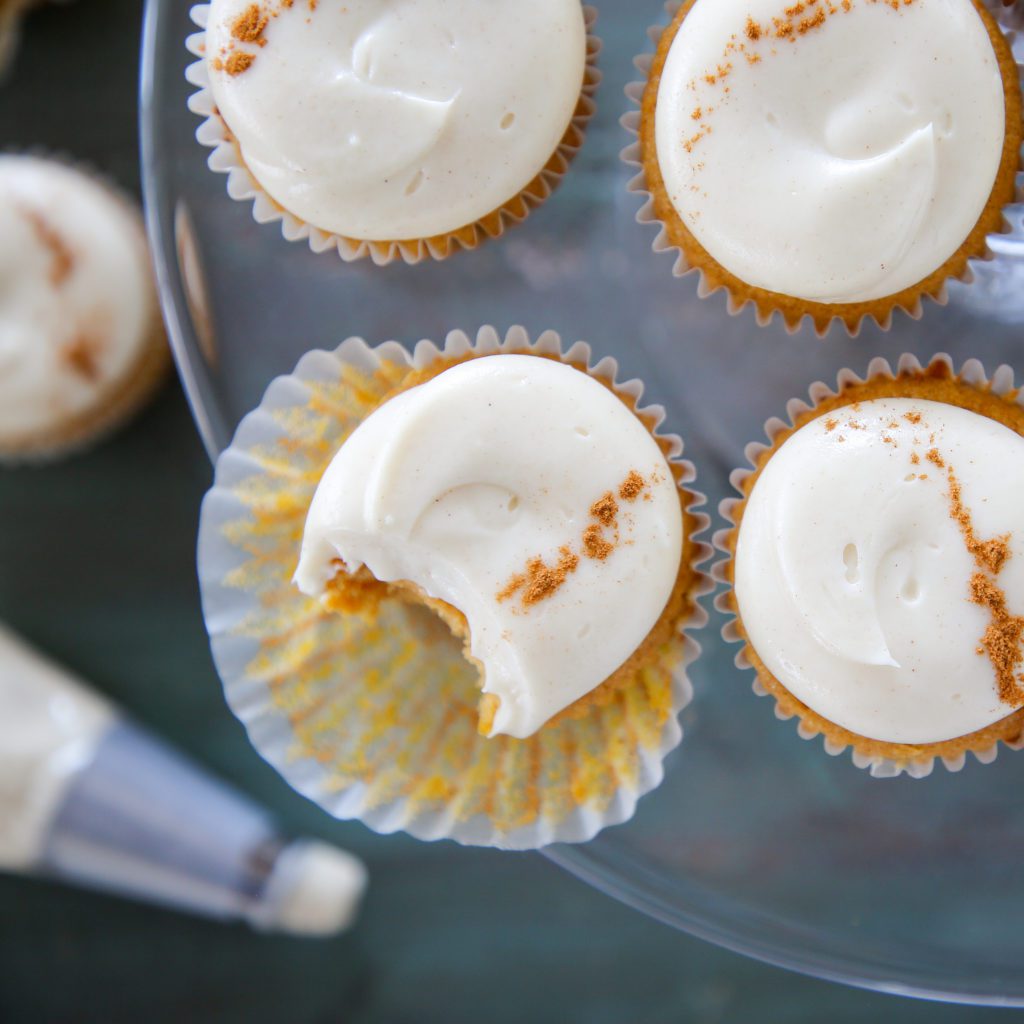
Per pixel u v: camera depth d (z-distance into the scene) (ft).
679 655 1.30
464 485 1.25
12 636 1.51
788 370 1.35
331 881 1.48
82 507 1.52
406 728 1.32
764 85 1.25
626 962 1.49
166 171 1.31
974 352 1.32
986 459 1.25
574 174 1.36
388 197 1.27
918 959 1.33
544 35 1.26
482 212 1.29
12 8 1.48
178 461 1.51
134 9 1.50
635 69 1.34
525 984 1.50
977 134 1.25
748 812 1.35
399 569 1.27
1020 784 1.34
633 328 1.38
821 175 1.24
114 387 1.48
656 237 1.34
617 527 1.25
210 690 1.51
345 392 1.31
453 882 1.50
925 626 1.24
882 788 1.34
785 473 1.26
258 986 1.51
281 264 1.34
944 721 1.25
